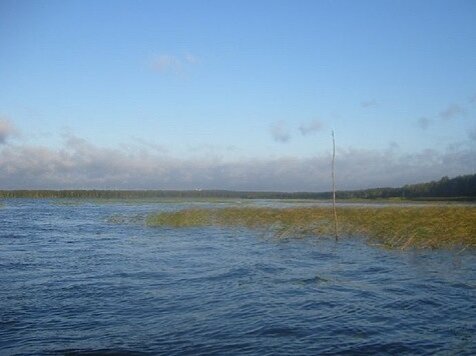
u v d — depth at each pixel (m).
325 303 12.48
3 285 14.77
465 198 102.44
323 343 9.23
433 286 14.71
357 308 11.98
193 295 13.43
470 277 16.22
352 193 150.00
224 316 11.18
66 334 9.78
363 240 27.88
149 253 22.94
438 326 10.38
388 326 10.39
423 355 8.58
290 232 31.47
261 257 21.52
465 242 24.17
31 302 12.52
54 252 23.23
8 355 8.54
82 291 13.90
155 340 9.40
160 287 14.55
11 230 36.56
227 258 21.17
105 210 73.62
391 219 32.47
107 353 8.66
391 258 21.00
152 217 44.97
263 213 45.00
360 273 17.19
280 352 8.71
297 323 10.60
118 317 11.09
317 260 20.50
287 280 15.82
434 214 33.62
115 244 27.09
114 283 15.15
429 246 23.81
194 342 9.27
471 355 8.59
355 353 8.67
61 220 49.50
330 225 33.16
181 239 30.11
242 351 8.77
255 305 12.26
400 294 13.57
